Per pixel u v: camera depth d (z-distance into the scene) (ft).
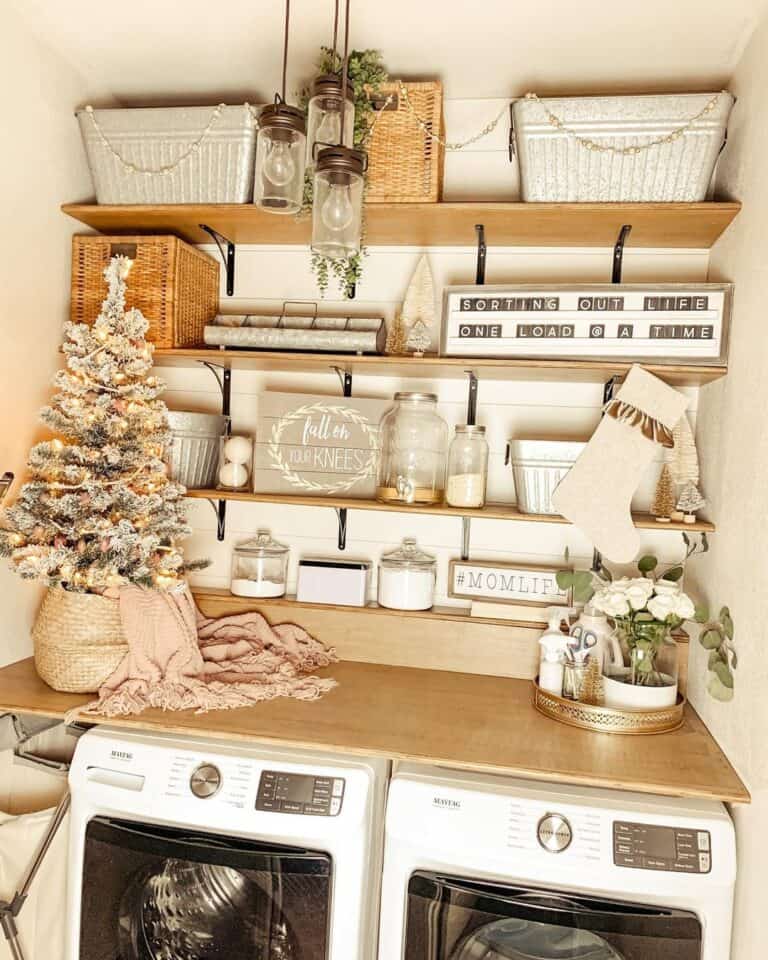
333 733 6.10
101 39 6.95
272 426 7.88
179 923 5.76
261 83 7.59
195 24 6.63
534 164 6.81
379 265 8.21
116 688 6.65
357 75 6.73
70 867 5.99
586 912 5.21
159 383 6.93
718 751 6.10
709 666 6.16
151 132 7.30
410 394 7.45
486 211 6.89
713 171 6.70
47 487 6.53
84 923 5.91
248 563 8.19
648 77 7.18
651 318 6.74
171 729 6.11
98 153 7.41
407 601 7.86
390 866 5.57
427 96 6.89
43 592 7.71
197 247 8.61
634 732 6.37
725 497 6.42
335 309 8.30
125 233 8.05
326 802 5.65
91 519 6.34
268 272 8.43
